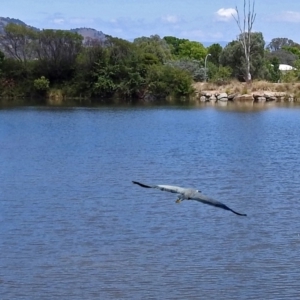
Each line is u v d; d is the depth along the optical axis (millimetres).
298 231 30500
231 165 47719
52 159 50875
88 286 24312
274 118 85938
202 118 86500
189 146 58375
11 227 31016
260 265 26281
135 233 30031
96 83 127250
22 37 130750
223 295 23656
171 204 35000
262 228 30891
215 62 167000
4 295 23672
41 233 30094
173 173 44531
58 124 79062
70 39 129875
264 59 141000
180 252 27594
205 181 41688
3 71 129875
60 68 129625
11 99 126625
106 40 128625
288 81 131625
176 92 126438
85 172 44875
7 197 37031
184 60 143875
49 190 38875
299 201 36062
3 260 26766
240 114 92562
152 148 57062
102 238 29375
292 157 51656
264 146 58281
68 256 27188
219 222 31781
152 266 26109
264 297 23547
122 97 127125
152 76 126000
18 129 73375
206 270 25797
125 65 126375
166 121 82562
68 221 31922
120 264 26328
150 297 23422
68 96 129000
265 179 42188
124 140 62906
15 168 46688
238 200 36406
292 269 25938
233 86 127250
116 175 43688
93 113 94812
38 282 24703
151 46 140750
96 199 36406
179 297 23453
